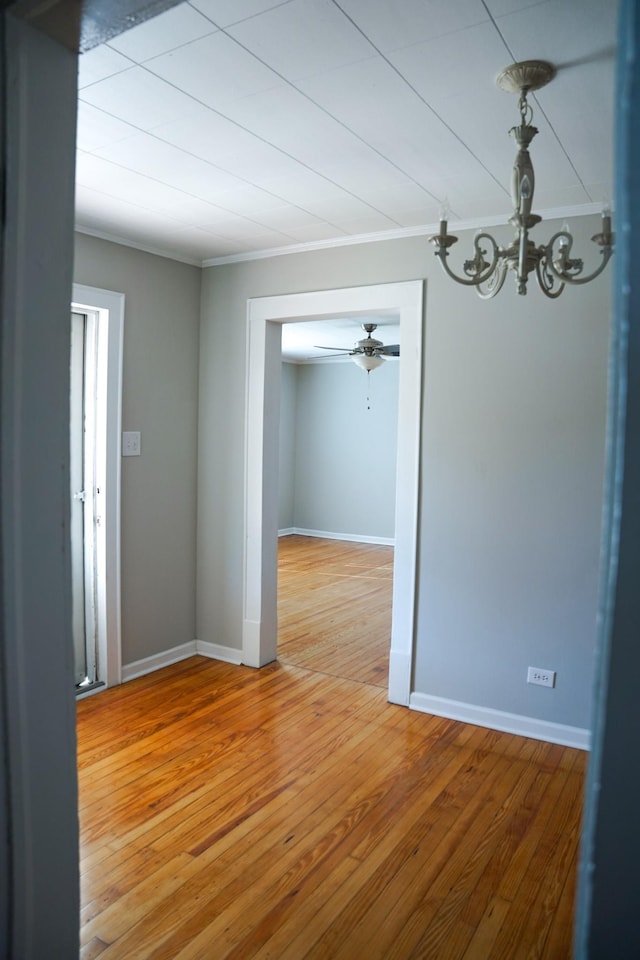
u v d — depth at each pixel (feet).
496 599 10.36
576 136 7.33
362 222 10.64
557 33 5.45
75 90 2.52
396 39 5.57
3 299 2.27
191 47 5.70
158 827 7.66
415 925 6.16
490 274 6.26
